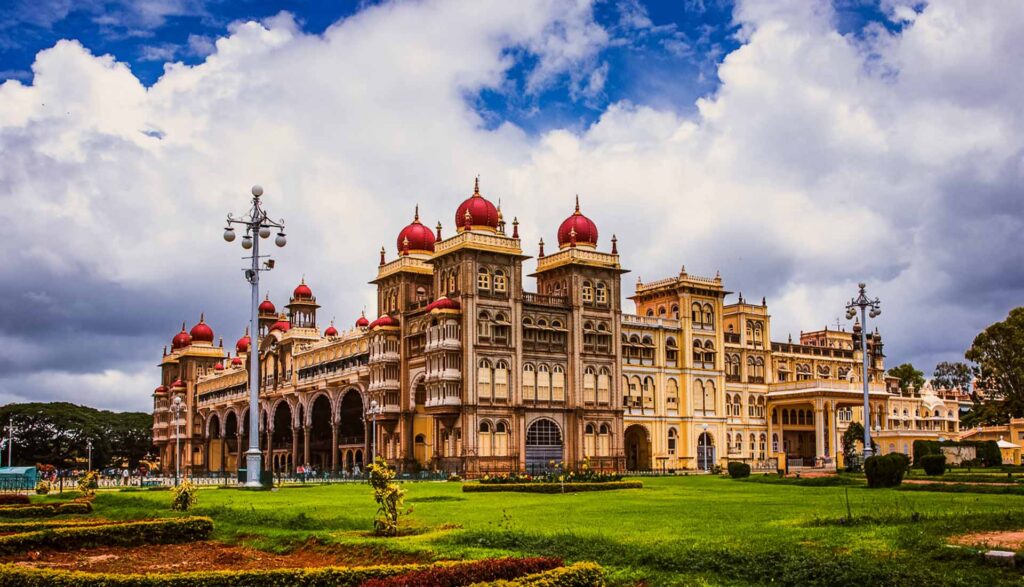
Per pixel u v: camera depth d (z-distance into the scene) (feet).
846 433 406.21
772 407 430.61
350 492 196.24
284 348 452.76
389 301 371.15
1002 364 368.48
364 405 370.94
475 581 71.00
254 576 78.48
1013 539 84.99
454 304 328.90
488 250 332.19
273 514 132.87
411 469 340.59
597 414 357.41
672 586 74.54
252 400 205.16
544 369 346.54
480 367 327.67
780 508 132.05
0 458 473.26
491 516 128.26
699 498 162.91
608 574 78.64
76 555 107.34
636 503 150.30
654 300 415.85
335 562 97.86
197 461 555.69
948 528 93.61
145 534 116.06
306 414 417.90
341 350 399.03
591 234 367.45
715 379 404.16
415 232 371.56
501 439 329.52
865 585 69.72
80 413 619.26
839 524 102.73
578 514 128.77
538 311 348.18
